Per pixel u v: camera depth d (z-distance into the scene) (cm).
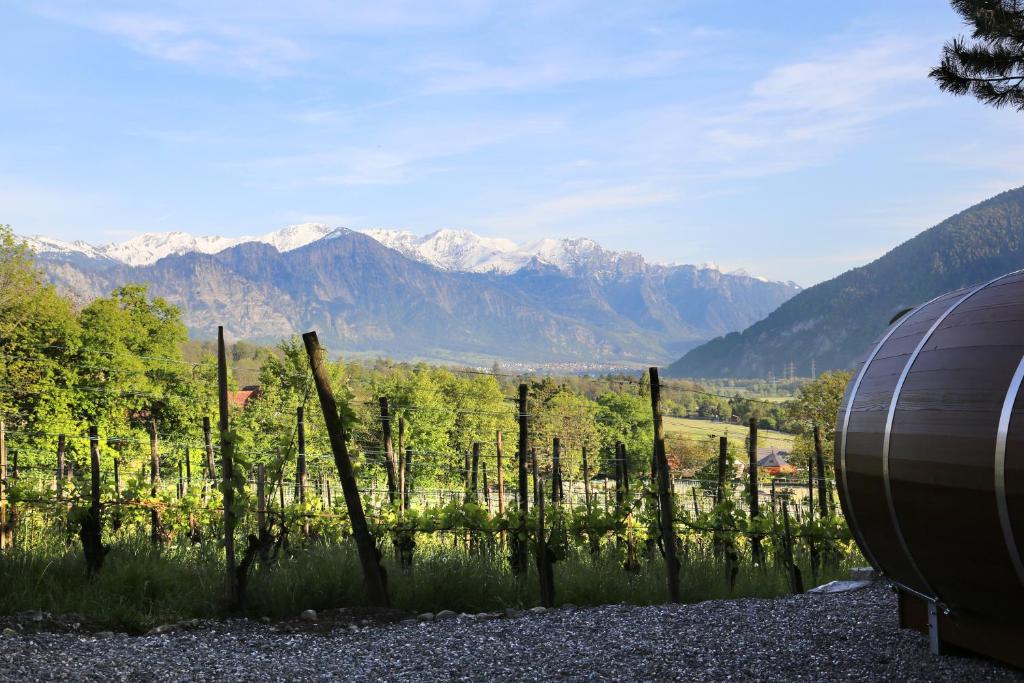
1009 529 431
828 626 640
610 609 758
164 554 880
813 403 4919
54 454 3225
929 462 484
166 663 561
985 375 455
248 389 8425
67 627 682
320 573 832
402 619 766
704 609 734
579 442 5509
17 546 870
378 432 3466
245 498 804
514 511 989
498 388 7006
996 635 509
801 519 1245
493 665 561
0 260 3922
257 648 622
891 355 561
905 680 500
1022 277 493
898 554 550
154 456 1630
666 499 901
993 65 1256
